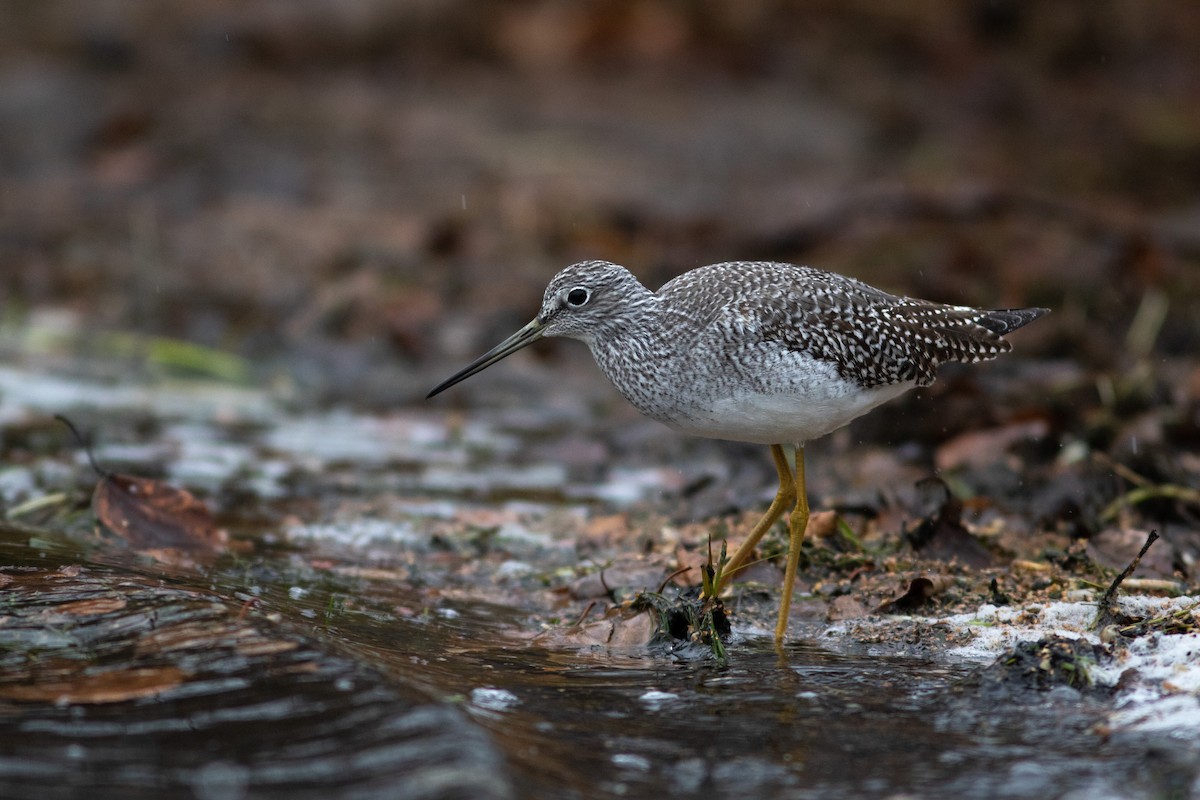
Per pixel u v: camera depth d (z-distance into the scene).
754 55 25.22
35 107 22.33
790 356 8.77
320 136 21.97
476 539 10.74
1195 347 15.04
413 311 16.58
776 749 6.84
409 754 6.22
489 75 24.81
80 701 6.76
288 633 7.64
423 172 20.91
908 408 12.82
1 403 14.04
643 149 22.14
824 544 10.08
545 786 6.25
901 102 24.00
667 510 11.51
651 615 8.65
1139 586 9.12
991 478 11.41
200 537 10.20
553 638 8.68
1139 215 19.36
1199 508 10.77
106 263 18.05
